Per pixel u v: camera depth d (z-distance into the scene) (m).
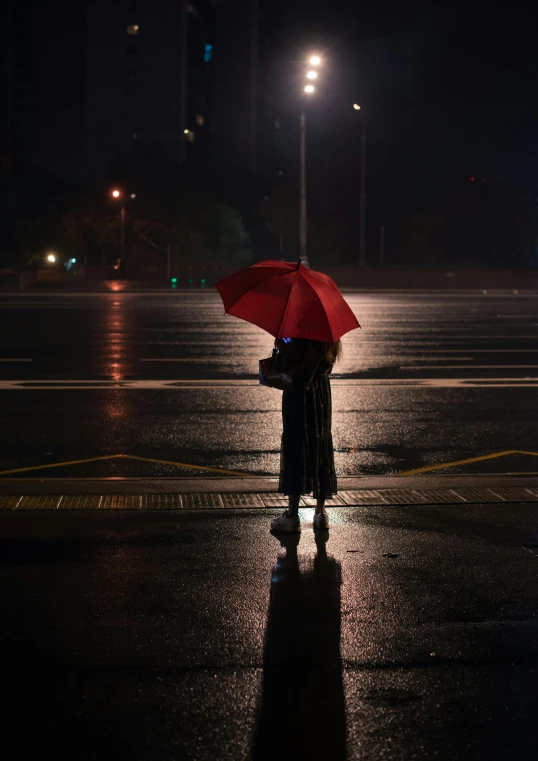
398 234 89.50
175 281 60.16
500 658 4.32
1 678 4.04
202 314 32.41
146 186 106.56
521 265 88.81
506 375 16.38
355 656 4.32
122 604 4.96
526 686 4.02
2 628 4.61
